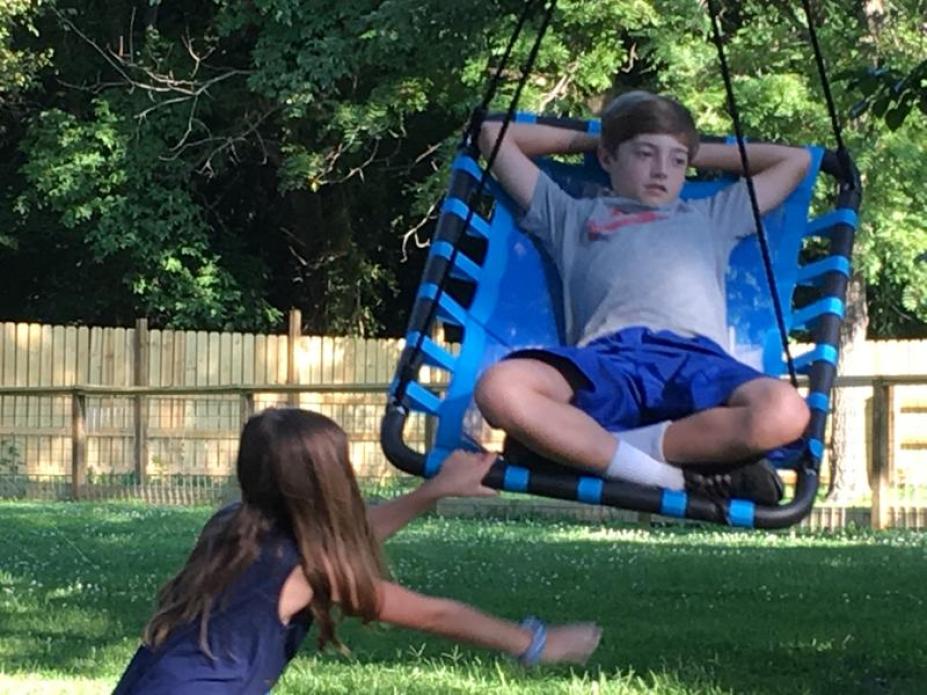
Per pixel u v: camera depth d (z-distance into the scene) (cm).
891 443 1462
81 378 2058
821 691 638
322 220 2673
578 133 595
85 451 1792
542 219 579
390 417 509
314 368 2105
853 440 1736
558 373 495
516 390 475
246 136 2473
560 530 1416
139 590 941
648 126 573
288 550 347
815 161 592
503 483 471
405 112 2267
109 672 688
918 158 1680
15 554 1139
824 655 717
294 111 2145
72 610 853
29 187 2533
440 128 2573
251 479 353
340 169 2512
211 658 334
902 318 2608
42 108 2573
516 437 479
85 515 1508
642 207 571
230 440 1895
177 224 2422
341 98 2356
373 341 2127
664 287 551
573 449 469
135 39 2588
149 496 1745
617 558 1136
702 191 600
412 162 2497
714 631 787
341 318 2695
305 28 2133
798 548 1241
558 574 1026
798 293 1047
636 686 641
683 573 1036
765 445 466
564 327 577
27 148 2423
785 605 884
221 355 2078
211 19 2464
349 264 2692
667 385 503
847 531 1438
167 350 2055
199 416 1925
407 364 527
